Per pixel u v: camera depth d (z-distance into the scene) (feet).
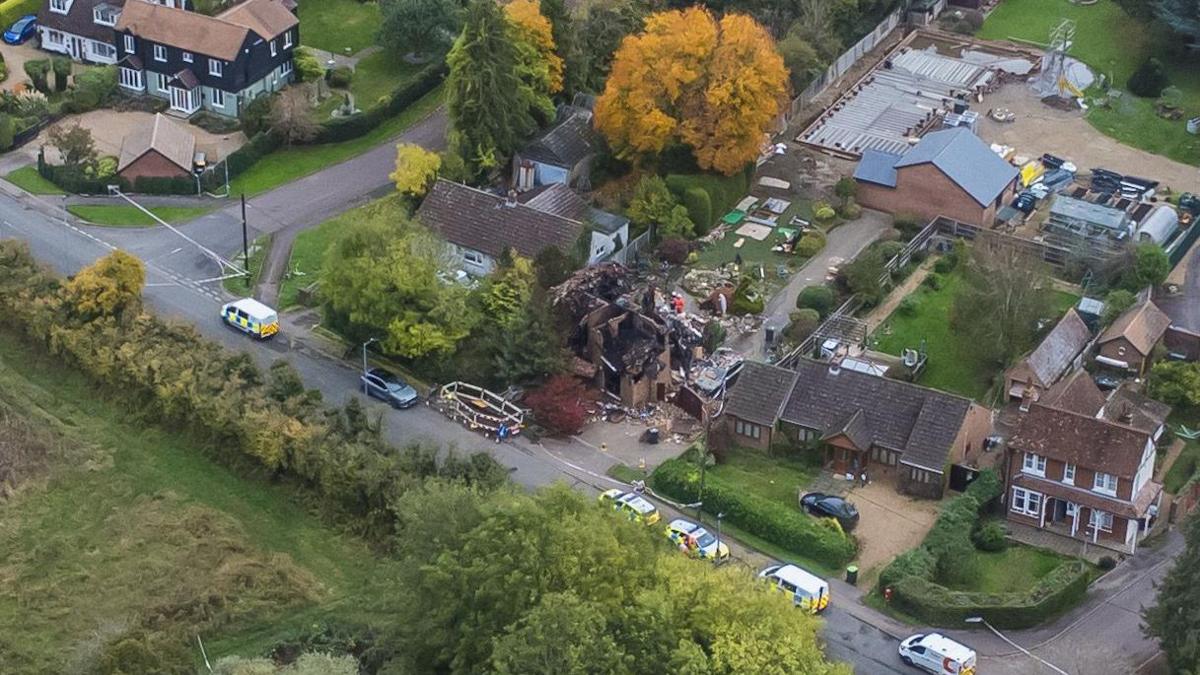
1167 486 463.01
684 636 356.59
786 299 538.06
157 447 464.65
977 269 517.96
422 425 475.31
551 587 364.58
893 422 462.19
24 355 497.46
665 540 400.88
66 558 425.69
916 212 582.76
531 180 588.09
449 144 580.71
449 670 378.53
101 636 388.57
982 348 502.79
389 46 654.12
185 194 577.43
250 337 506.48
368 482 430.61
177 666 387.75
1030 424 445.78
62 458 457.68
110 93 629.92
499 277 506.48
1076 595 418.10
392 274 483.92
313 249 550.77
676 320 505.66
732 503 441.68
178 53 619.26
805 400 470.80
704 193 565.94
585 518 374.02
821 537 431.02
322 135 611.06
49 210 563.48
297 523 441.27
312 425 446.60
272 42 627.46
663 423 483.10
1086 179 615.98
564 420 470.80
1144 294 538.47
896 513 450.30
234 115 621.31
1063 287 551.18
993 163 587.68
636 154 583.99
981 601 409.90
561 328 491.72
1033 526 448.65
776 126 633.20
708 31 567.59
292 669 368.07
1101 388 501.15
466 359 490.08
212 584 415.03
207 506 444.55
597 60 624.18
